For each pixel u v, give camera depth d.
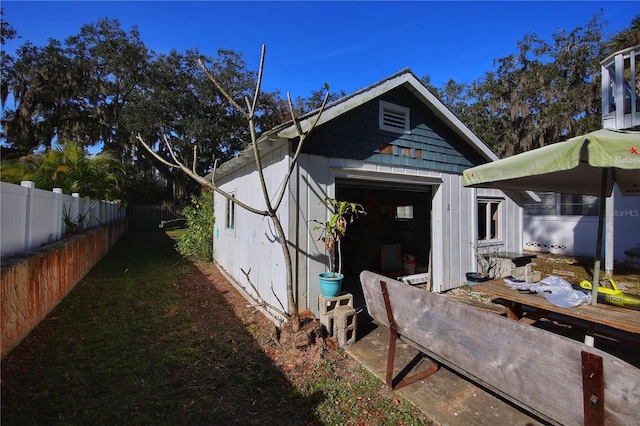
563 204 10.91
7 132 18.22
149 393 2.81
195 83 20.09
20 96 18.17
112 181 11.91
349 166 4.87
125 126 19.25
